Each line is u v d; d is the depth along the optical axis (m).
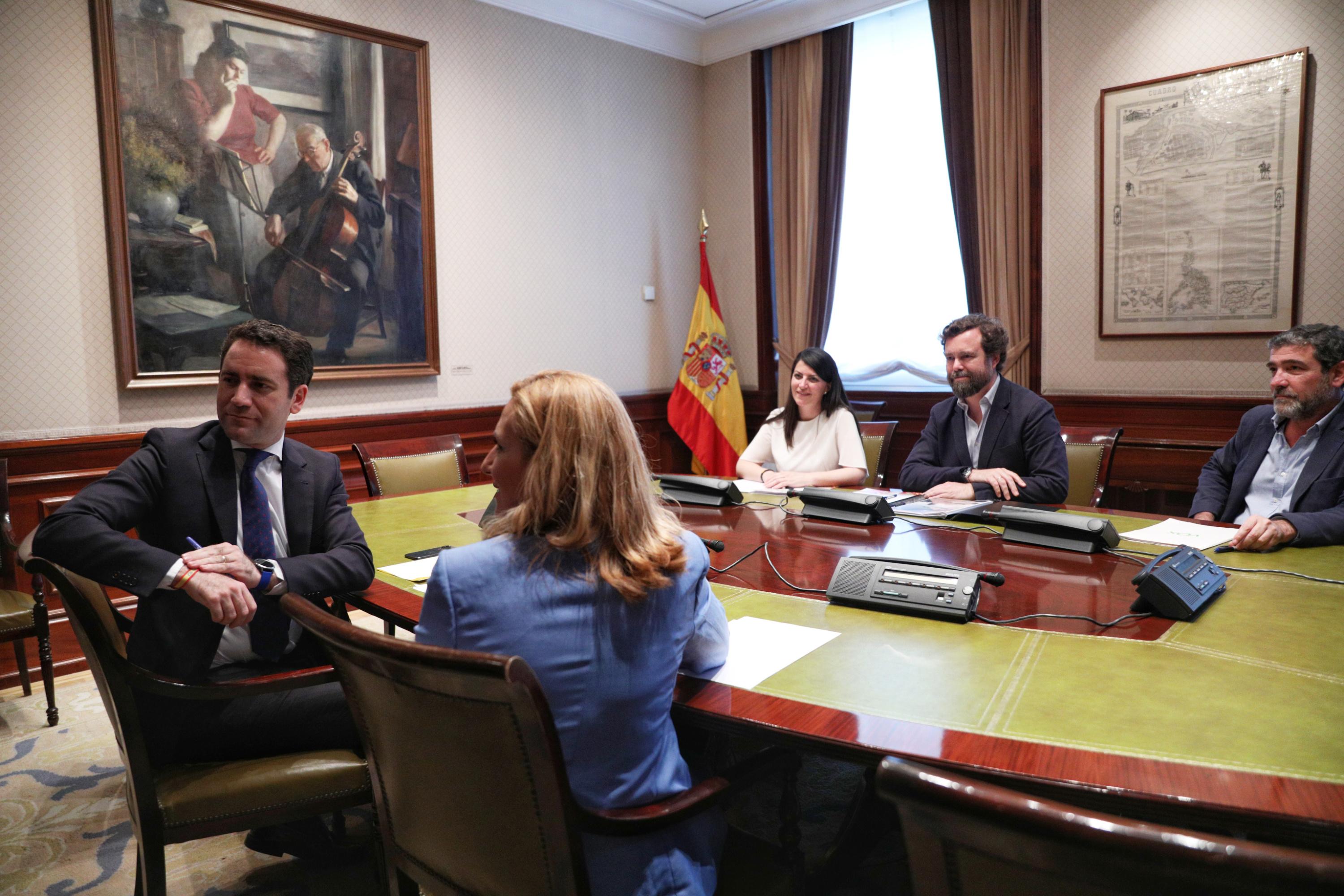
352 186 4.41
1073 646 1.51
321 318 4.35
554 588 1.18
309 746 1.82
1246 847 0.62
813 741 1.19
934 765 1.10
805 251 5.66
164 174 3.82
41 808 2.51
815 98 5.55
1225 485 2.96
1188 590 1.66
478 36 4.90
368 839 2.31
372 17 4.45
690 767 1.75
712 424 5.89
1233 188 4.12
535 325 5.28
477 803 1.13
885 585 1.76
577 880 1.08
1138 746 1.12
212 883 2.13
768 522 2.63
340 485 2.15
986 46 4.81
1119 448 4.51
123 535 1.75
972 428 3.25
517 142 5.12
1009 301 4.86
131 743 1.55
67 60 3.59
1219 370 4.26
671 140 6.00
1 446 3.47
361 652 1.08
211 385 4.00
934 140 5.16
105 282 3.74
